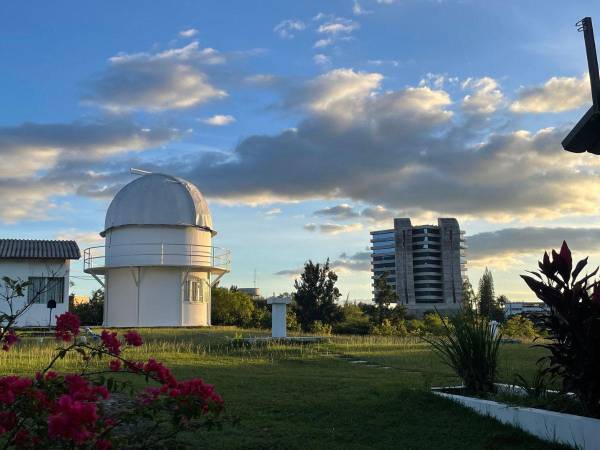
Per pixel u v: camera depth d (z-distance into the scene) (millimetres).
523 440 7676
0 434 4609
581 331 7617
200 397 5035
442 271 114250
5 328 6180
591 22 7836
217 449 7406
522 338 29109
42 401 4773
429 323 36438
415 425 8586
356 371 16125
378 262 127062
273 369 16266
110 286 36094
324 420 9008
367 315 53562
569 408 8062
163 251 35219
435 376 13992
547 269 8227
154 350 20188
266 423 8773
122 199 35906
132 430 7641
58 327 5887
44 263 30453
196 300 36219
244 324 44531
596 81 7738
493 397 9234
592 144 8398
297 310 46969
